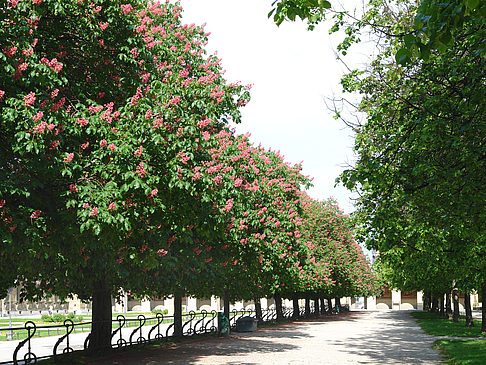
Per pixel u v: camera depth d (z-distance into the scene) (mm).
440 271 23109
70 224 10688
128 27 11984
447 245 15789
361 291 67500
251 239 21203
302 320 48656
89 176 11102
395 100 13570
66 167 9875
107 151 10508
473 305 96938
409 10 13117
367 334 28984
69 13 11070
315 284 40094
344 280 53812
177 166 11258
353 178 13141
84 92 12211
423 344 22625
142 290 20234
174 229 13805
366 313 72812
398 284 60469
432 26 5941
